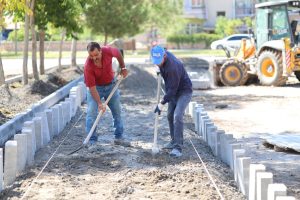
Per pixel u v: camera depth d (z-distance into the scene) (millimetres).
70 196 7102
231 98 19078
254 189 6570
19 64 35438
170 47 62375
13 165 7984
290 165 9359
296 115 15023
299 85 23641
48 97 14594
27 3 17625
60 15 20516
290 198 5461
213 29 70312
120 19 29328
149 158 9281
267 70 23406
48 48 55875
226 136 9211
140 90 22156
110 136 11570
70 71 27078
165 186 7535
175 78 9078
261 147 10867
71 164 8844
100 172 8375
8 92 15602
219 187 7480
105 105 9914
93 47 9648
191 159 9273
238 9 69500
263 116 14938
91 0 21188
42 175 8195
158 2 34219
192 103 14312
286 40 22234
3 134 10055
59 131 11859
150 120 14008
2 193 7336
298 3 23000
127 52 55594
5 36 64562
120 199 6945
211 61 25594
